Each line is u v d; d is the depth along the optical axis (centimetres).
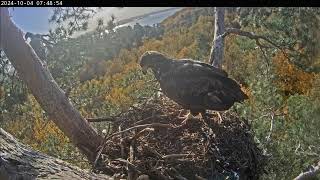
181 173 264
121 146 279
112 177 240
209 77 298
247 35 431
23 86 438
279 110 510
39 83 267
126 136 292
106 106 517
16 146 199
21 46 254
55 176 189
